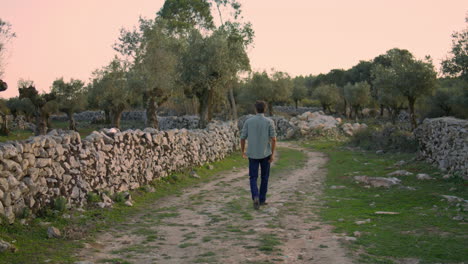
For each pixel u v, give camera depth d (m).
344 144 30.23
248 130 6.73
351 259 4.54
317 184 12.49
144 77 28.59
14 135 31.34
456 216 6.72
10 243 5.00
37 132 24.39
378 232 5.87
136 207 8.59
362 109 68.50
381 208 8.10
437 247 4.89
